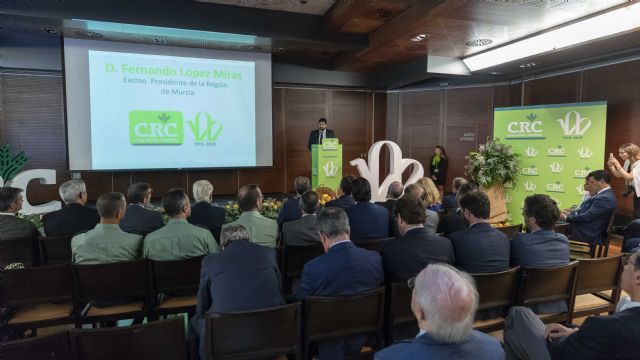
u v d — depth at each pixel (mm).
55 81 7254
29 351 1396
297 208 3623
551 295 2195
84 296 2211
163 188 7961
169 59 6898
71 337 1447
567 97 6926
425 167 9492
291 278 2805
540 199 2359
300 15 6016
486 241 2254
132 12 5199
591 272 2281
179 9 5387
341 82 9086
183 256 2473
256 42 6195
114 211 2432
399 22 5570
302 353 1854
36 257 2730
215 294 1829
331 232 1951
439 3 4625
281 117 8844
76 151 6512
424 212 2217
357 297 1858
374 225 3123
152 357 1550
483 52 6930
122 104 6703
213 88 7207
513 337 1754
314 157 7074
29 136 7172
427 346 1022
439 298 1007
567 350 1358
